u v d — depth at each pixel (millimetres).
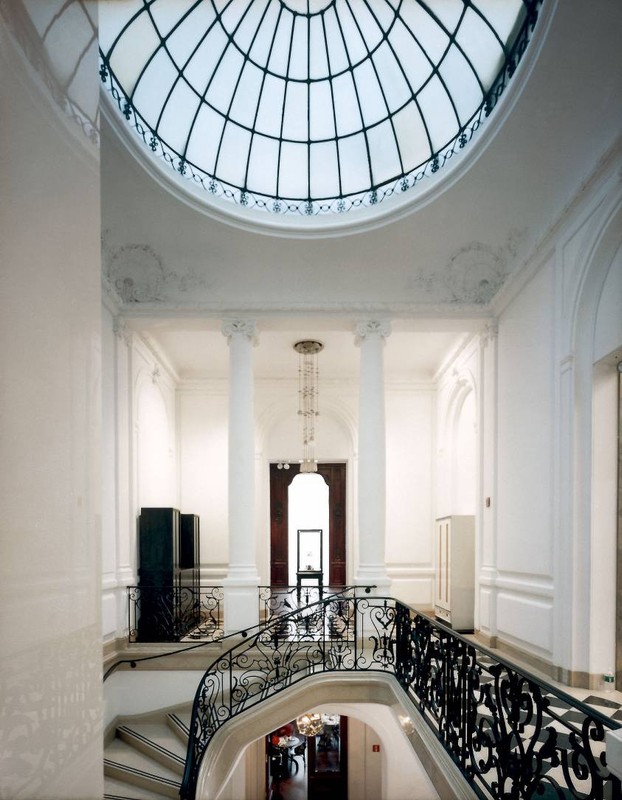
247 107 8609
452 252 8930
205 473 14094
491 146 7098
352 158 9062
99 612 1550
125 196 8039
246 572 9055
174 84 7926
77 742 1399
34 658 1228
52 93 1416
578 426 6496
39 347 1301
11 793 1117
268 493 14523
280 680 7422
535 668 7363
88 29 1631
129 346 9945
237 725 6941
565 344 6762
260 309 9555
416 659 6105
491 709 3859
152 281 9305
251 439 9375
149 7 6926
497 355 9344
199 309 9562
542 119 6289
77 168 1532
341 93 8570
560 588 6621
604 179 5875
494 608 8875
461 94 7672
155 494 12156
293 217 8953
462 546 11117
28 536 1223
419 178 8672
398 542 13984
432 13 7117
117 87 7305
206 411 14273
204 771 6090
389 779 9070
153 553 9992
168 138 8336
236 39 7902
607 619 6211
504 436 8891
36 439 1270
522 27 6250
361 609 8789
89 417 1539
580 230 6453
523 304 8234
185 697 7844
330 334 11844
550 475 7070
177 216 8500
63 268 1431
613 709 5504
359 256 9141
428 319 9562
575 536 6414
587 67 5434
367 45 8039
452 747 4594
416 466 14250
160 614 9609
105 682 8211
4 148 1193
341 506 14664
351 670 7352
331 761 12805
